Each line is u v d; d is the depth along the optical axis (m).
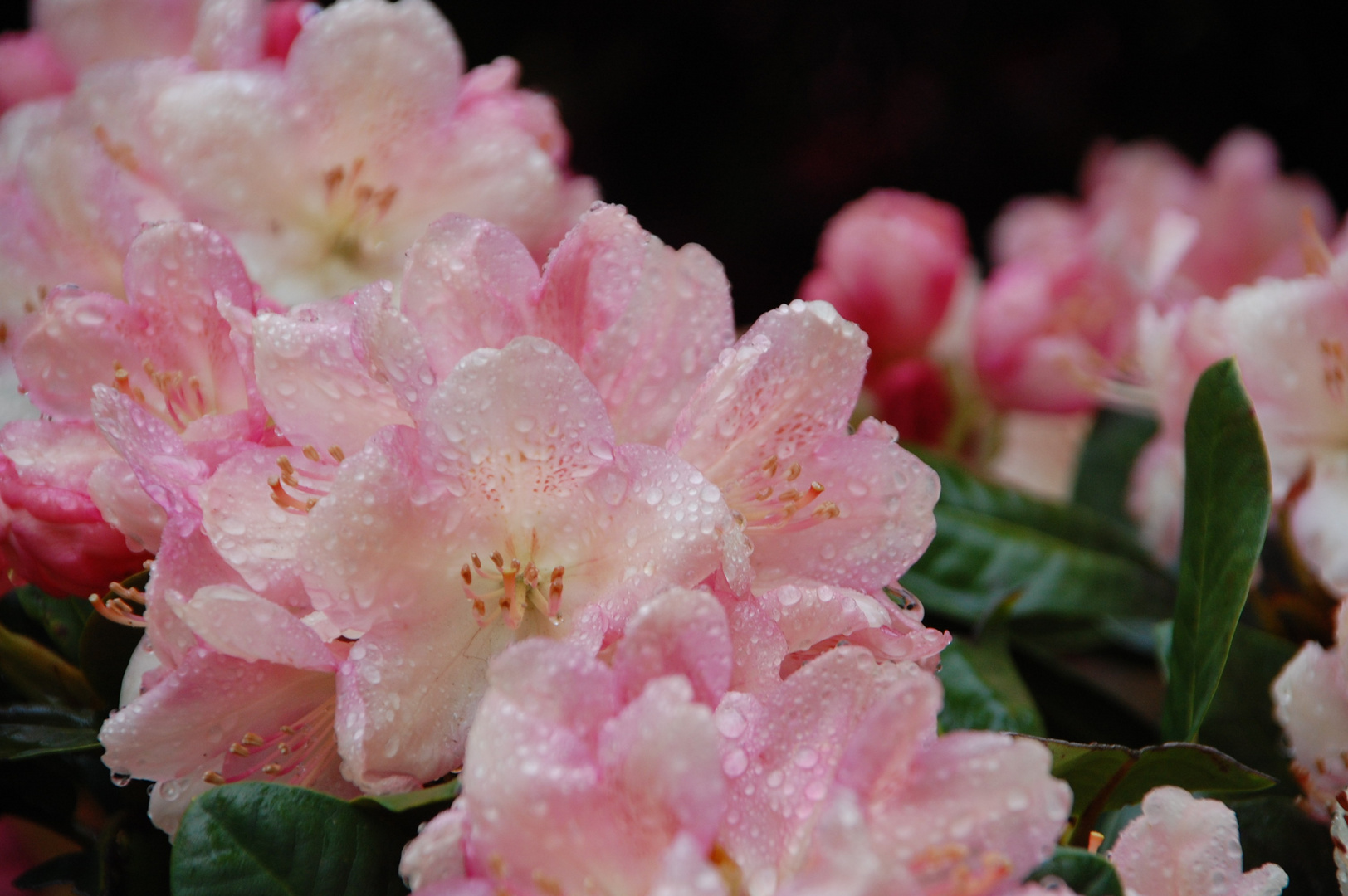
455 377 0.55
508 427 0.56
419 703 0.56
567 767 0.54
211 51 0.63
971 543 0.71
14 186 0.64
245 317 0.58
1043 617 0.71
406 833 0.57
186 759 0.56
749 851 0.54
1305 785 0.61
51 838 0.70
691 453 0.57
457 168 0.65
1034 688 0.71
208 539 0.56
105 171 0.61
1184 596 0.62
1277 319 0.65
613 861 0.54
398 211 0.64
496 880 0.53
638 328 0.58
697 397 0.56
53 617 0.62
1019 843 0.53
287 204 0.64
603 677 0.54
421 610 0.56
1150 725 0.71
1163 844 0.56
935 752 0.54
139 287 0.59
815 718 0.55
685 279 0.58
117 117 0.63
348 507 0.55
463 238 0.57
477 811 0.53
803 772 0.55
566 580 0.57
